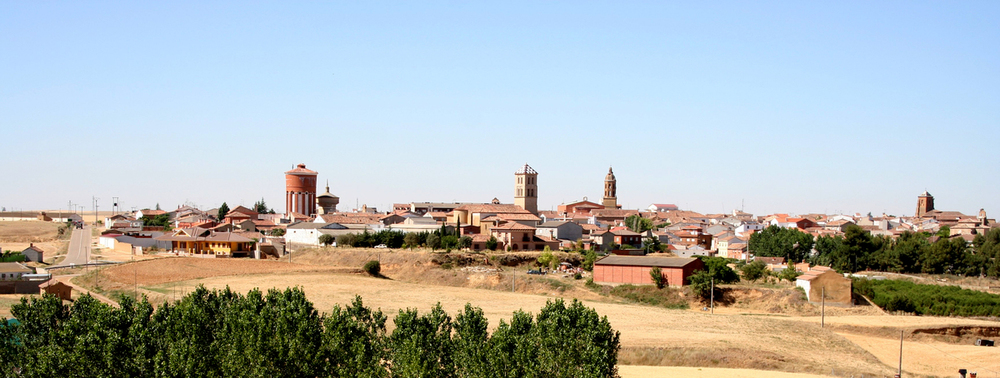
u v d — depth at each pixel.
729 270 148.38
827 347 100.62
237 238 195.00
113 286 135.25
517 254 176.25
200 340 70.19
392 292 131.00
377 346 69.25
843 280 134.50
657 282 141.38
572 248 196.25
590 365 65.62
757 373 85.88
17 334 71.06
